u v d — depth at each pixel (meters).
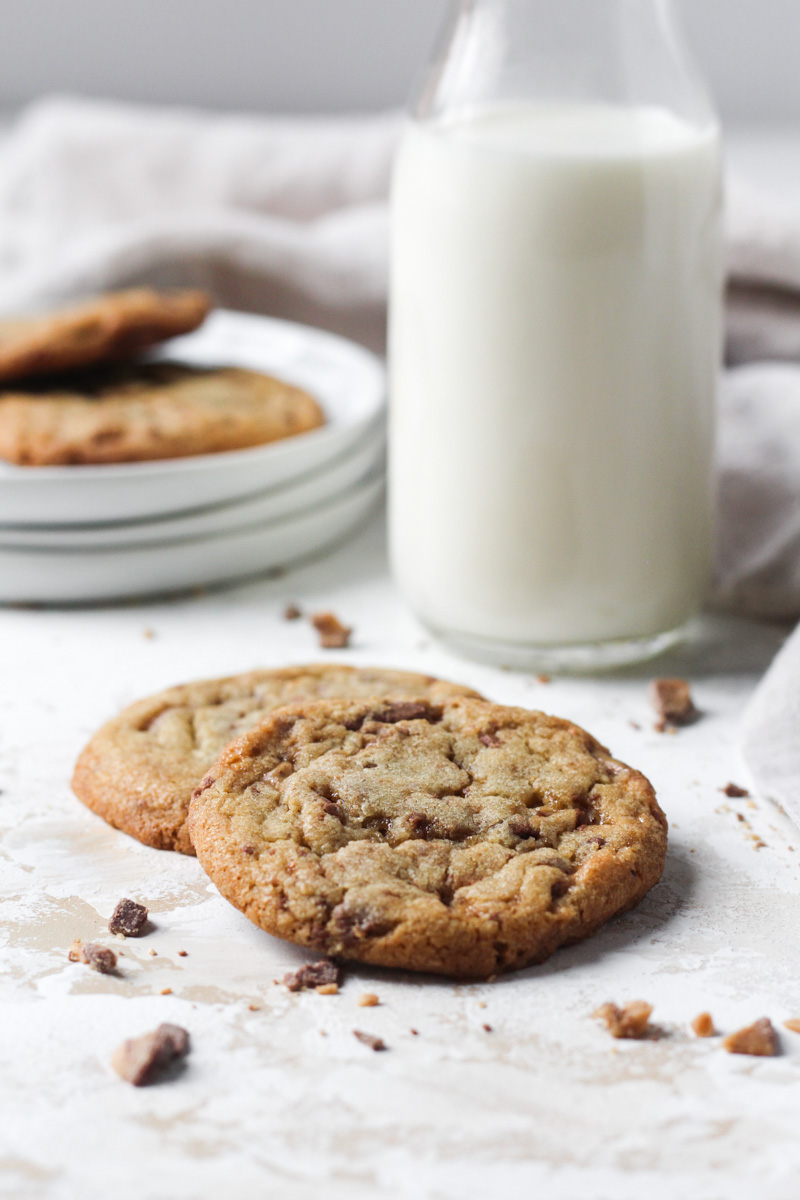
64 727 0.56
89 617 0.62
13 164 0.83
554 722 0.53
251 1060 0.47
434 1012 0.48
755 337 0.68
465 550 0.58
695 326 0.57
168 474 0.60
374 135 0.80
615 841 0.50
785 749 0.54
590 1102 0.46
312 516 0.64
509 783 0.51
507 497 0.57
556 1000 0.48
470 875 0.49
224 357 0.70
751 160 0.91
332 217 0.80
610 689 0.58
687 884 0.51
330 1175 0.45
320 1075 0.47
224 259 0.71
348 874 0.49
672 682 0.58
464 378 0.57
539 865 0.49
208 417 0.64
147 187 0.81
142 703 0.55
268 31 1.00
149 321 0.65
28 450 0.62
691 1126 0.46
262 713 0.54
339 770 0.51
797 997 0.48
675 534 0.58
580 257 0.55
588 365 0.56
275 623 0.61
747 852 0.52
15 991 0.48
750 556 0.61
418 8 0.98
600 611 0.58
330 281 0.72
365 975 0.49
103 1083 0.46
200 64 1.01
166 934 0.50
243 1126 0.46
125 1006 0.48
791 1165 0.45
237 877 0.49
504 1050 0.47
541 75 0.57
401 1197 0.44
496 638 0.59
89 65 1.01
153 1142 0.45
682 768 0.55
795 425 0.62
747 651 0.60
